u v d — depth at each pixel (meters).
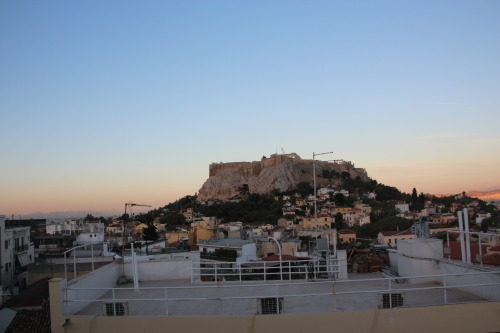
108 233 105.38
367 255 17.22
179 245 64.94
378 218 136.12
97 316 8.95
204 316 8.66
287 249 54.94
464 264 11.15
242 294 11.29
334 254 13.85
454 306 8.75
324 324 8.55
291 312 9.14
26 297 29.00
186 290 11.96
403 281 12.39
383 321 8.60
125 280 13.47
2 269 41.72
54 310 9.05
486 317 8.73
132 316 8.84
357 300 10.18
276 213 153.00
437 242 12.52
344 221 130.00
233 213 151.75
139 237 86.81
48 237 58.09
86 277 10.80
